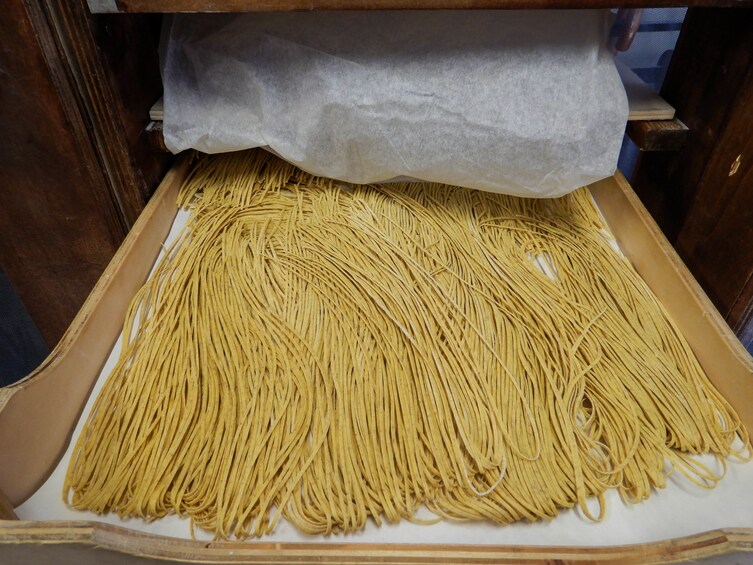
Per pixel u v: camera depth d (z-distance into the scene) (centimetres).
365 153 102
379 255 97
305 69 98
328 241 100
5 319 144
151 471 67
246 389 76
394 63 96
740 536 54
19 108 85
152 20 109
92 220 101
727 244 95
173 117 103
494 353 81
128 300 88
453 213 107
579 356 82
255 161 115
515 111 95
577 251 100
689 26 106
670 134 105
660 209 118
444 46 95
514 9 85
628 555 56
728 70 94
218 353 80
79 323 75
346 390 76
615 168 99
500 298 90
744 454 72
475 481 68
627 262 99
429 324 84
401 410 74
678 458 71
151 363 79
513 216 106
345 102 96
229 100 104
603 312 88
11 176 94
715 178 98
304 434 71
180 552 56
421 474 68
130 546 54
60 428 71
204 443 70
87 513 65
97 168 94
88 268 110
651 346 84
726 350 76
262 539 64
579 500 66
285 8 84
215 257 96
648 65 148
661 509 67
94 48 86
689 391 78
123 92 96
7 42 78
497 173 100
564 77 94
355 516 64
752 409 72
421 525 65
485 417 73
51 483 68
